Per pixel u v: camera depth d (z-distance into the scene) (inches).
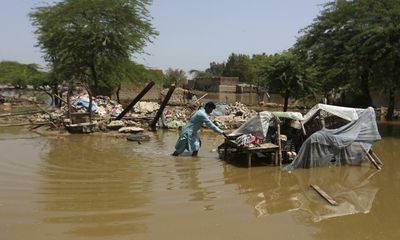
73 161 451.2
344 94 1331.2
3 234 246.2
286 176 409.1
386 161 505.4
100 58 1344.7
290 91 1350.9
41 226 259.9
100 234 250.2
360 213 306.0
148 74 1740.9
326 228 274.2
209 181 379.2
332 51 893.8
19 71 2337.6
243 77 3988.7
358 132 469.1
